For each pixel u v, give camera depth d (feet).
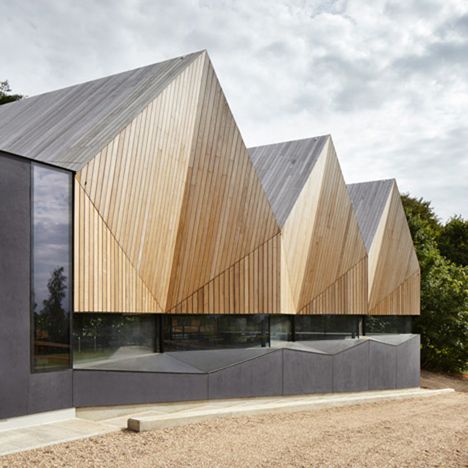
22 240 29.35
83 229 32.76
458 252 135.54
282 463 24.16
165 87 39.27
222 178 44.37
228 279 45.27
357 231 64.13
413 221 102.53
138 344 38.68
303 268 54.24
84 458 23.59
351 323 63.62
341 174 61.67
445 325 87.04
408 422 38.11
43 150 36.83
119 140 35.09
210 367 42.73
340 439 30.07
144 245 37.50
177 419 31.42
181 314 42.24
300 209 53.98
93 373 33.42
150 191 37.73
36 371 29.89
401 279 74.74
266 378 47.83
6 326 28.32
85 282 32.83
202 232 42.70
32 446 25.11
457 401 55.47
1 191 28.40
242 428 31.91
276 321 52.03
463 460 26.40
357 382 59.36
